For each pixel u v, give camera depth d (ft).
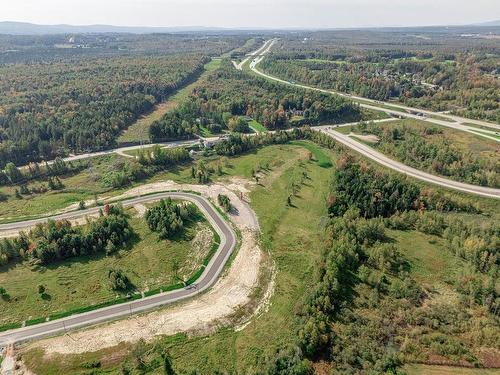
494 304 275.18
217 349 261.03
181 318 286.66
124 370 244.83
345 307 284.41
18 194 460.55
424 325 269.03
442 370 234.17
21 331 273.95
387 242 363.35
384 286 306.14
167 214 392.68
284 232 392.06
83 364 248.73
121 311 293.02
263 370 237.66
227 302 303.07
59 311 291.58
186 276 331.57
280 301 302.66
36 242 354.54
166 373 239.91
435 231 378.32
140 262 344.90
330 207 415.44
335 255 321.73
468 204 423.64
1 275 325.83
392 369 231.71
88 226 376.48
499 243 339.77
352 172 457.68
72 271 331.98
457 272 321.93
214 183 489.67
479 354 245.04
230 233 388.98
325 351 252.21
